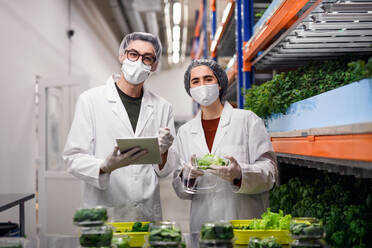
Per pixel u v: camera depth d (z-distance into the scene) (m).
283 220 1.71
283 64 3.40
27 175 5.18
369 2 1.87
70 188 5.16
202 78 2.29
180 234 1.46
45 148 5.32
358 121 1.29
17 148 4.91
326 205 2.11
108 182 2.09
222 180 2.23
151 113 2.38
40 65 5.80
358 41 2.51
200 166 2.04
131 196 2.22
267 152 2.31
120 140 1.75
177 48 11.33
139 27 10.99
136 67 2.22
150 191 2.27
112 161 1.88
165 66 15.55
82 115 2.27
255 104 2.84
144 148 1.80
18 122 4.96
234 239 1.48
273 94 2.50
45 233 5.22
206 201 2.24
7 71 4.69
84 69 8.84
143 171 2.29
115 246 1.48
